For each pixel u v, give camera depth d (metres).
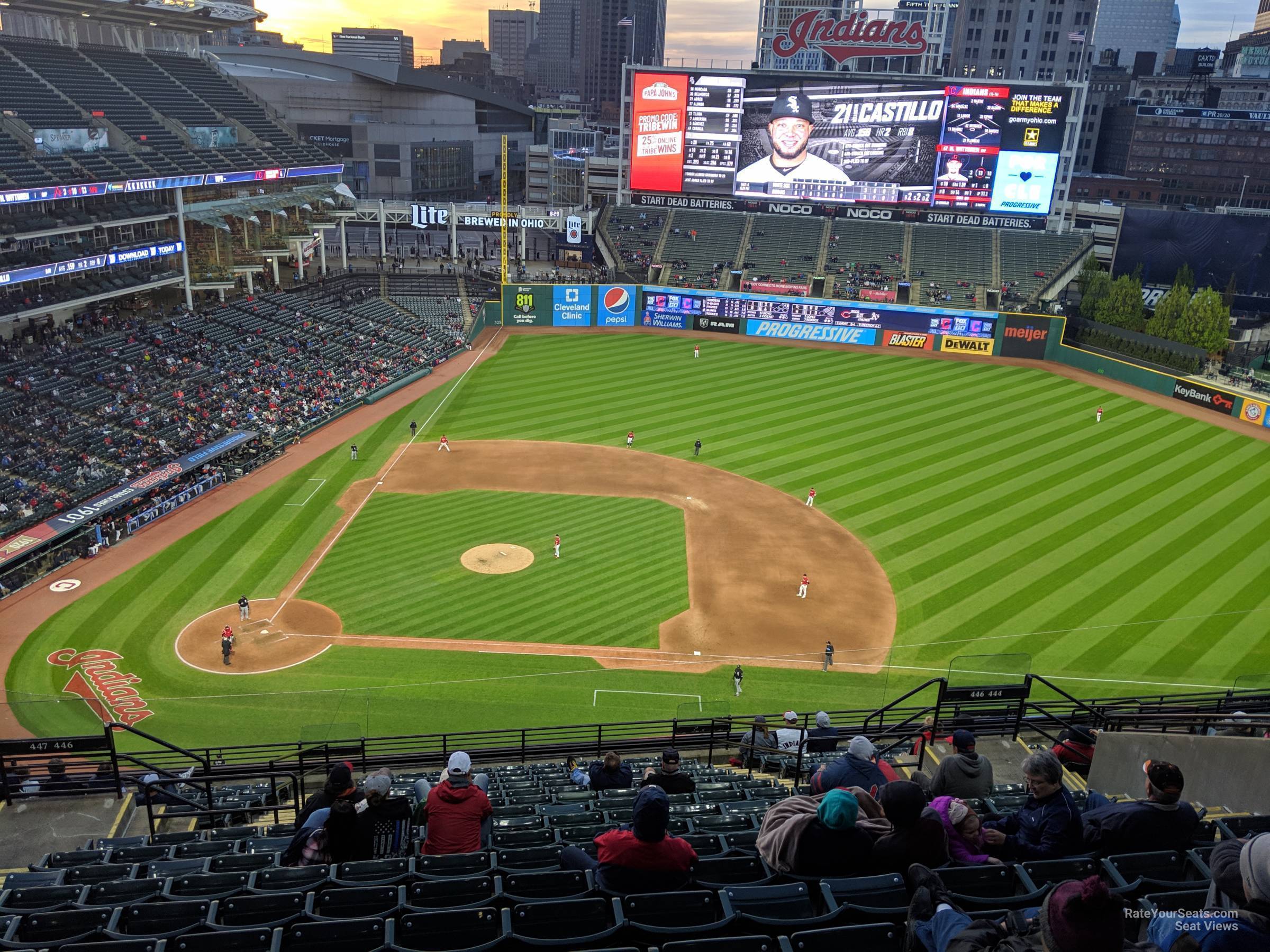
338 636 39.12
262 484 55.12
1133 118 138.12
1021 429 67.38
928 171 90.50
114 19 78.94
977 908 8.26
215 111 83.44
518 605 42.12
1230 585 44.12
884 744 22.83
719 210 99.00
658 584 44.41
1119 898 5.60
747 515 52.41
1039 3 152.75
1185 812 8.90
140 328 68.19
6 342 60.34
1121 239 94.81
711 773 21.80
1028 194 89.50
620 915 8.17
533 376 79.00
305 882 10.16
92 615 40.25
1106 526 50.94
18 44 71.38
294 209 90.19
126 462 52.44
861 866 8.62
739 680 35.91
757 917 7.89
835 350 89.75
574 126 145.25
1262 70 199.00
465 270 102.56
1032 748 20.23
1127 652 38.41
